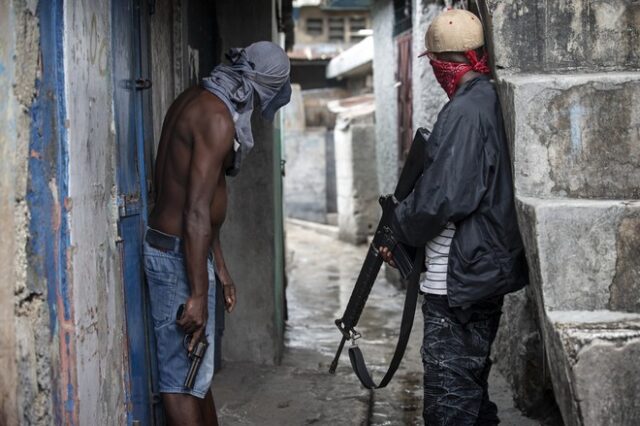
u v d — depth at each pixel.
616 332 2.00
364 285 3.04
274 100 2.93
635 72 2.61
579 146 2.42
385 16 8.48
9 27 1.84
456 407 2.79
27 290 1.91
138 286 2.80
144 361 2.86
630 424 1.98
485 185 2.60
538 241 2.22
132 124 2.80
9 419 1.94
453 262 2.67
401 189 2.92
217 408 3.86
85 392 2.22
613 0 2.64
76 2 2.16
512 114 2.45
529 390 3.55
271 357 4.63
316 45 17.48
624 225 2.20
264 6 4.48
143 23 3.03
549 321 2.13
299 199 15.06
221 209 2.86
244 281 4.59
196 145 2.65
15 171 1.87
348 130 11.50
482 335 2.81
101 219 2.38
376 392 4.20
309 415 3.81
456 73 2.80
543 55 2.65
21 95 1.86
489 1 2.66
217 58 4.53
